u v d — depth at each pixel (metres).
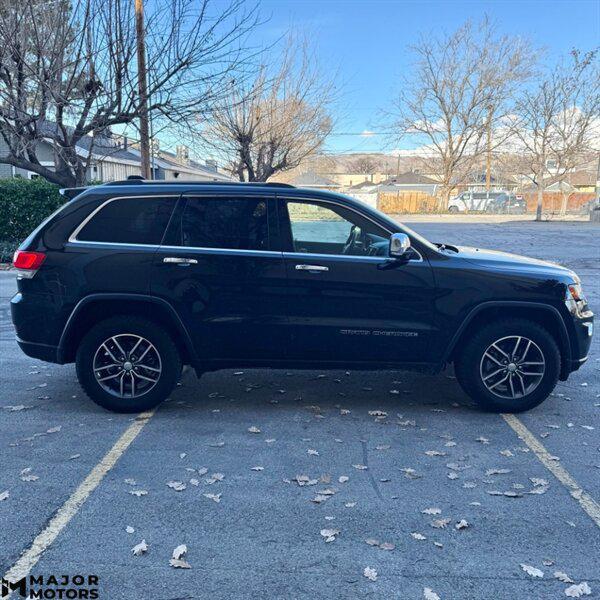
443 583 2.80
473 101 46.31
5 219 15.70
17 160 13.33
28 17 11.61
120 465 3.97
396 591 2.74
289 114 22.70
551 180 38.12
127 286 4.64
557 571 2.90
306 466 3.98
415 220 40.06
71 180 13.99
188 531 3.21
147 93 12.48
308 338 4.73
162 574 2.85
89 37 11.75
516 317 4.87
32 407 5.05
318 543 3.11
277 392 5.48
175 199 4.75
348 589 2.76
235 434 4.50
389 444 4.34
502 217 44.00
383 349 4.77
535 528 3.27
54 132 12.94
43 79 11.64
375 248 4.78
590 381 5.88
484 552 3.05
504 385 4.95
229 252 4.67
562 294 4.76
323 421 4.77
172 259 4.63
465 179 55.34
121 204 4.76
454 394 5.46
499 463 4.05
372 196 54.34
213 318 4.69
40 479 3.76
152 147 15.60
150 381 4.85
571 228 30.86
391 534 3.20
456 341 4.77
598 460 4.11
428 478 3.83
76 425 4.65
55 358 4.79
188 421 4.75
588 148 36.56
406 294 4.68
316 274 4.64
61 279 4.64
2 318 8.61
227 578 2.83
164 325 4.84
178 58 12.27
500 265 4.83
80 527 3.24
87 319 4.85
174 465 3.97
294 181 61.81
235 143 21.48
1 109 11.83
